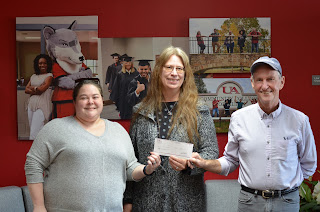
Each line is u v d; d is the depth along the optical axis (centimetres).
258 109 199
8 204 262
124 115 312
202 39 312
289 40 314
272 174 188
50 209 189
